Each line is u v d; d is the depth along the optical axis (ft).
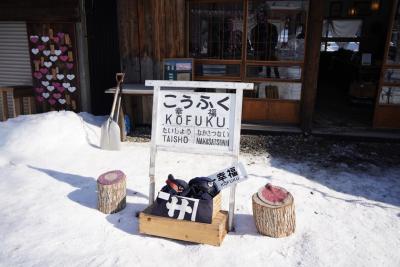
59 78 23.73
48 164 17.10
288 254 10.22
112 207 12.41
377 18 39.06
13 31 23.94
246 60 21.85
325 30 43.68
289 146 19.85
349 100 30.01
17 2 22.80
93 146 19.76
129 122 22.40
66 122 20.51
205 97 11.05
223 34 21.79
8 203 13.23
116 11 24.44
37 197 13.71
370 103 28.55
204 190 10.87
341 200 13.55
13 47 24.27
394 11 19.88
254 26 21.33
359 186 14.94
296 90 21.71
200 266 9.75
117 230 11.48
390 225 11.76
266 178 15.51
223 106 10.93
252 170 16.39
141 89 20.43
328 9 40.78
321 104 29.84
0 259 10.03
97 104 24.50
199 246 10.56
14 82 25.03
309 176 15.90
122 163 17.38
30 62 23.95
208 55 22.30
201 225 10.51
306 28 20.71
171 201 10.93
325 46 44.88
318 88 37.99
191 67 21.67
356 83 29.01
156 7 21.62
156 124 11.51
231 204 11.27
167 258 10.11
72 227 11.62
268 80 21.91
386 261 9.90
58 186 14.73
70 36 22.89
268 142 20.44
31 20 22.95
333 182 15.30
